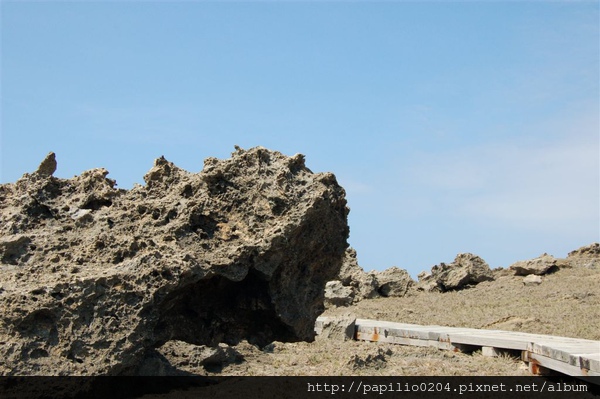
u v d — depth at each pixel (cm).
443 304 3281
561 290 3291
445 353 2058
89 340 1343
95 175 1611
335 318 2428
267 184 1603
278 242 1540
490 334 2106
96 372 1326
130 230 1511
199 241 1523
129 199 1584
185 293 1523
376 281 3750
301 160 1672
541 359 1759
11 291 1351
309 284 1709
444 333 2133
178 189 1585
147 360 1513
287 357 1916
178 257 1453
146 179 1620
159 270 1412
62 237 1494
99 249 1468
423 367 1797
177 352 1703
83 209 1567
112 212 1552
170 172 1633
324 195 1620
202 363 1705
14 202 1558
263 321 1656
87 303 1362
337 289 3538
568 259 4150
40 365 1301
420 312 3078
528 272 3784
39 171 1600
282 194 1585
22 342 1305
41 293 1347
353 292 3653
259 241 1535
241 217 1576
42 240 1483
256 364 1828
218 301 1603
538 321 2589
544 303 3023
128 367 1372
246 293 1609
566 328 2436
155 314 1412
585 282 3475
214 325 1617
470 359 1973
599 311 2731
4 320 1313
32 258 1448
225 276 1508
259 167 1622
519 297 3247
